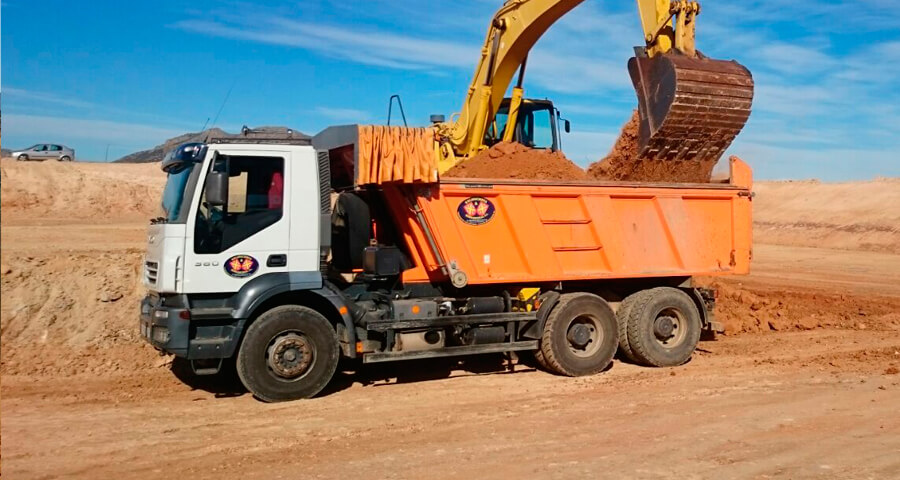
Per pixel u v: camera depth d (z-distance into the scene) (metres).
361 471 5.84
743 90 9.91
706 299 10.76
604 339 9.70
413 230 8.96
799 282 20.50
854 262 26.95
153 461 6.08
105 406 7.89
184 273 7.66
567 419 7.41
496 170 10.09
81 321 10.68
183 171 8.05
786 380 9.22
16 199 28.23
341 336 8.49
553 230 9.55
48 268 11.66
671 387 8.87
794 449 6.45
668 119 9.71
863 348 11.33
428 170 8.58
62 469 5.88
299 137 8.31
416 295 9.16
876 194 39.12
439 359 10.44
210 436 6.79
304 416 7.49
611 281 10.37
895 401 8.12
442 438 6.74
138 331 10.80
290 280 7.97
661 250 10.20
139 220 28.39
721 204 10.62
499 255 9.23
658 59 9.89
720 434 6.88
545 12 10.39
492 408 7.88
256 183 8.01
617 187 9.83
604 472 5.83
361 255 9.10
